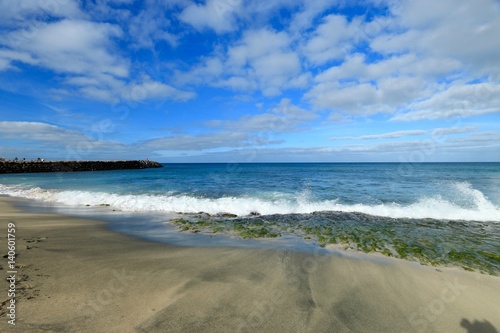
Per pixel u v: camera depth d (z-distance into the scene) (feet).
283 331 10.81
